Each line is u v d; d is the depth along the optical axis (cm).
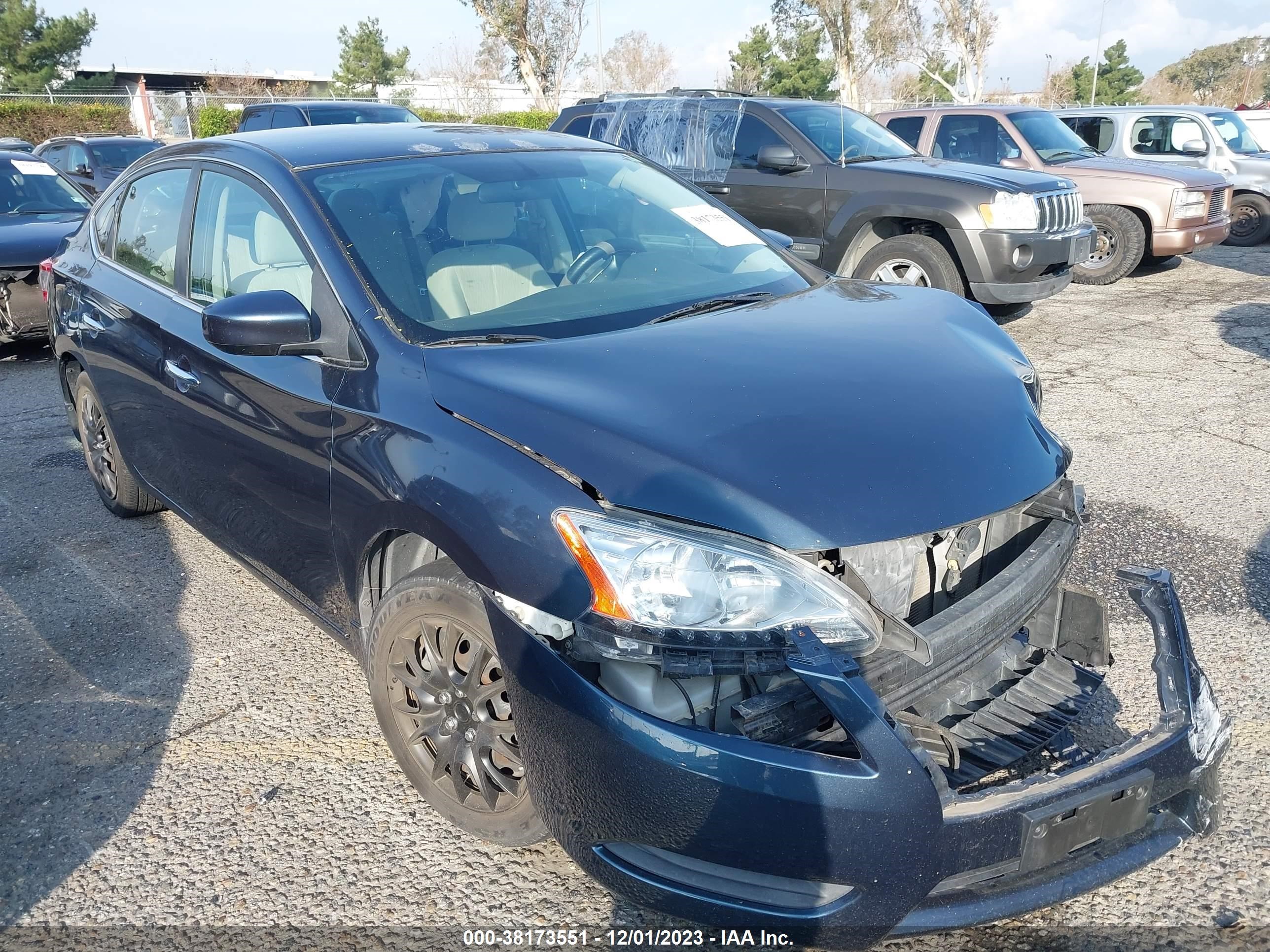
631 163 382
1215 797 233
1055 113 1403
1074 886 207
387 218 302
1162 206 1009
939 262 780
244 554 350
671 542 200
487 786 250
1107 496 479
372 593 278
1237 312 883
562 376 241
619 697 203
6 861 268
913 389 240
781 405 227
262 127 1497
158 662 365
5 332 798
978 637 221
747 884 199
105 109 3048
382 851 266
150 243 392
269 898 251
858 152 849
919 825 187
